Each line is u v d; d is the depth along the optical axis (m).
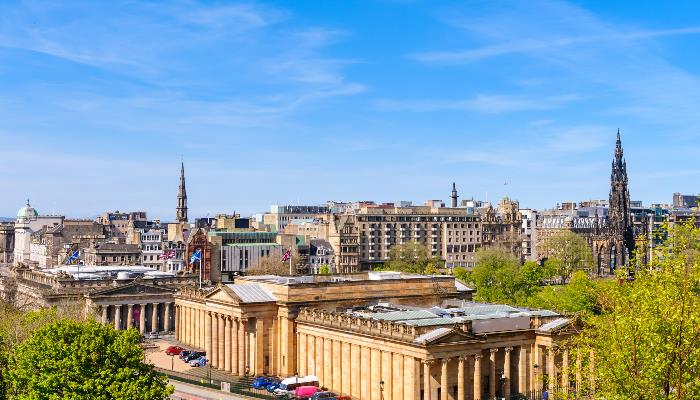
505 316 139.50
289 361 154.25
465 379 128.75
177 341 198.25
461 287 183.38
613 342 76.19
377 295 165.38
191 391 139.25
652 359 71.44
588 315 94.25
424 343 121.00
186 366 166.88
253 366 157.25
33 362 103.00
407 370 125.88
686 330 70.06
